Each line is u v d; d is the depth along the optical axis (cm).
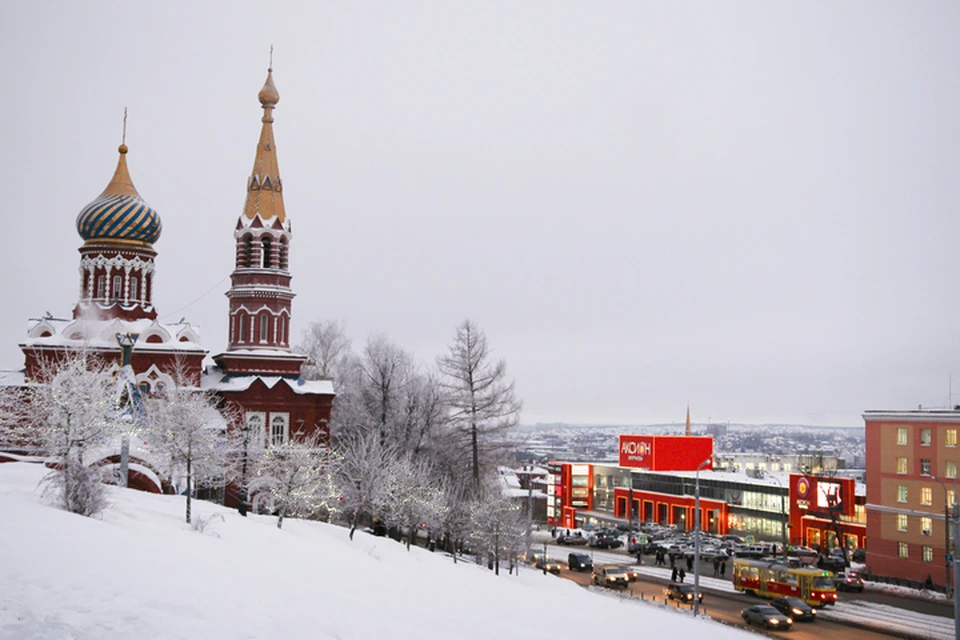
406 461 6025
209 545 2931
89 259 7650
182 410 4444
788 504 10212
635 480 12900
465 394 7588
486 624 2181
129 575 1805
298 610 1775
